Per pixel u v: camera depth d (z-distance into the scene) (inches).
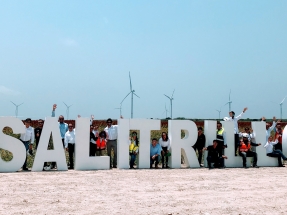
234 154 635.5
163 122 1318.9
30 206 316.8
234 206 322.7
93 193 376.5
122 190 394.3
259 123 653.3
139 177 492.7
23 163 549.3
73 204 325.4
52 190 391.9
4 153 652.7
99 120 1145.4
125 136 596.7
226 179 481.1
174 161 609.9
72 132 591.2
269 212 303.6
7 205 319.6
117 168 597.3
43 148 557.6
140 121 602.9
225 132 634.8
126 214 291.7
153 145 618.5
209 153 613.3
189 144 620.4
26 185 422.3
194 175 518.0
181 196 364.5
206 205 325.7
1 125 543.2
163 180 467.2
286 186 428.5
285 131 657.0
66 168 566.9
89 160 576.4
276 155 644.7
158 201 340.2
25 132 560.7
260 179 483.2
